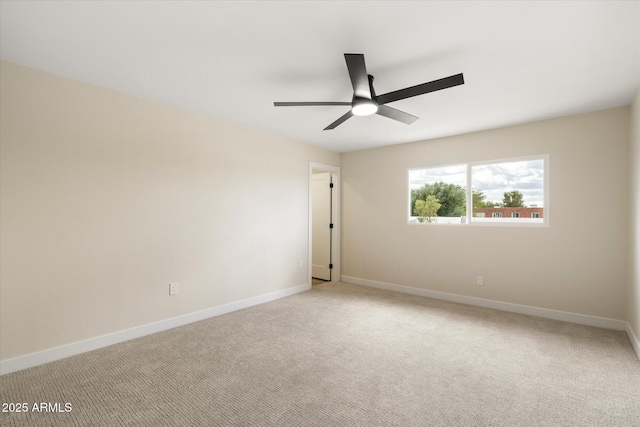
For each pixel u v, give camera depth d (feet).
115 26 6.18
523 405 6.25
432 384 7.01
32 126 7.79
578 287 11.11
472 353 8.59
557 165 11.50
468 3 5.42
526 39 6.52
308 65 7.76
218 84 8.87
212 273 11.69
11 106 7.50
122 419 5.77
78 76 8.34
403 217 15.64
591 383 7.07
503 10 5.59
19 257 7.57
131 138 9.57
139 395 6.54
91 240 8.72
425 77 8.29
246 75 8.31
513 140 12.44
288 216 14.89
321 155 16.88
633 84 8.61
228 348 8.86
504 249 12.67
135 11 5.70
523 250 12.23
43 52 7.14
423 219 15.24
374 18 5.87
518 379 7.24
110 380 7.11
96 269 8.81
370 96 7.66
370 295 14.96
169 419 5.79
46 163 7.98
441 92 9.25
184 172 10.88
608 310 10.58
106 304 9.00
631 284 9.68
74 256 8.41
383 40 6.61
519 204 12.51
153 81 8.68
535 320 11.35
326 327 10.56
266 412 5.99
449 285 14.11
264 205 13.73
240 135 12.71
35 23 6.05
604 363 8.03
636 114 9.17
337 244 18.13
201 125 11.39
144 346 8.96
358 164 17.48
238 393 6.63
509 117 11.46
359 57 5.97
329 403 6.29
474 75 8.15
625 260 10.30
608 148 10.58
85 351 8.55
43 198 7.93
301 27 6.19
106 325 8.99
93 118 8.81
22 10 5.64
